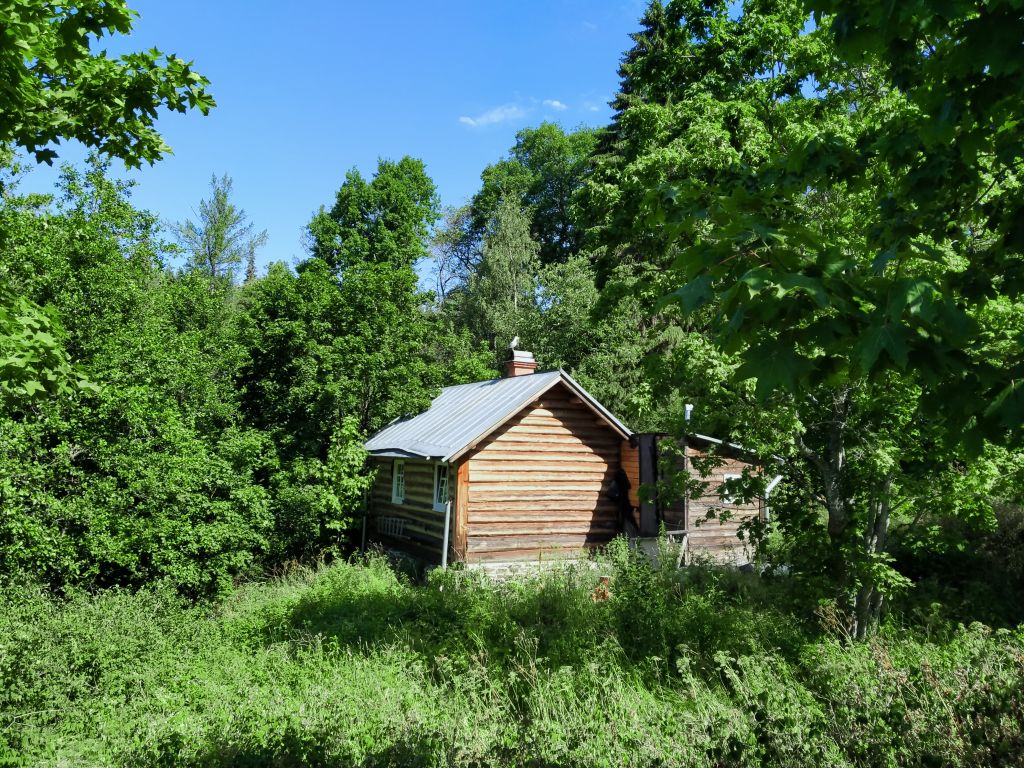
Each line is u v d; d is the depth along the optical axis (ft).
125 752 19.11
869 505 33.14
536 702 20.74
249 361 64.23
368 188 111.65
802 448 32.32
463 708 20.83
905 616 35.68
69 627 29.12
